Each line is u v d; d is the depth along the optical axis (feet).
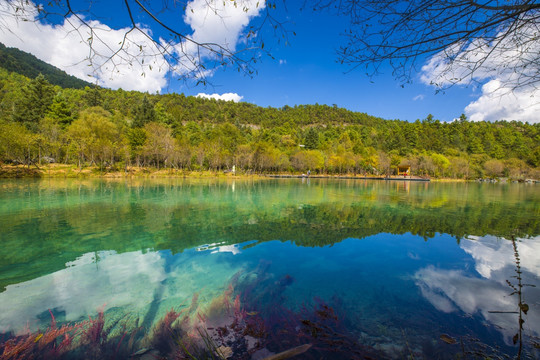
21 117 162.40
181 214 33.83
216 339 9.29
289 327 10.09
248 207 40.34
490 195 68.74
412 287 13.88
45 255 18.29
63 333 9.63
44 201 42.06
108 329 9.91
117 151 135.33
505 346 8.93
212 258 18.16
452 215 35.65
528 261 17.89
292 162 206.28
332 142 284.00
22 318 10.60
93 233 24.04
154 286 13.75
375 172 226.17
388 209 40.34
